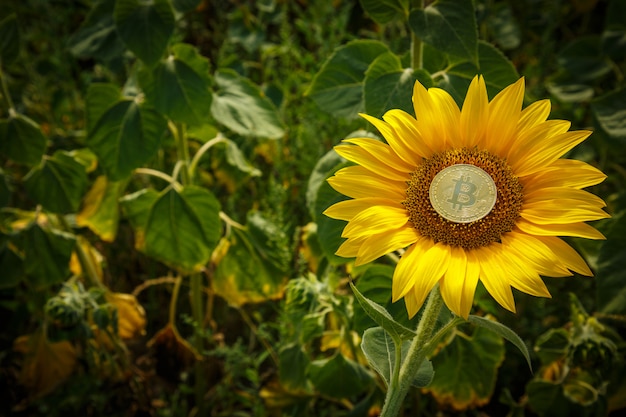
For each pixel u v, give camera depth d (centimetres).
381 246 40
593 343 64
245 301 76
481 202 40
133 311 79
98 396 79
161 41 62
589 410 69
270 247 73
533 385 70
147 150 67
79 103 101
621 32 91
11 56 73
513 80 58
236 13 102
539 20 112
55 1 109
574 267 38
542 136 42
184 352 80
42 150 71
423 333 42
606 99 74
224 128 90
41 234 74
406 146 42
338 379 66
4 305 88
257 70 107
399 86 53
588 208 39
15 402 83
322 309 68
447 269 39
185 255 71
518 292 82
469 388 69
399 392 42
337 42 88
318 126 84
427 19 52
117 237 93
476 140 43
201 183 92
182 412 79
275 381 74
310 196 62
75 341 89
